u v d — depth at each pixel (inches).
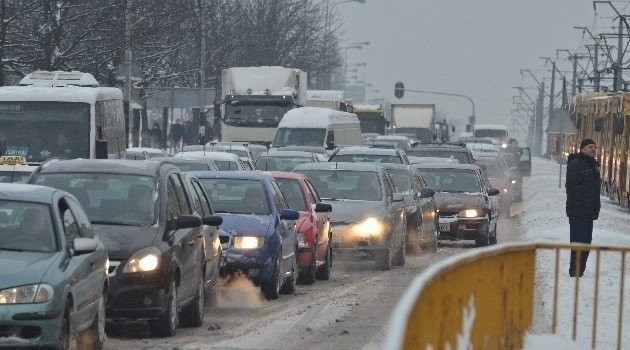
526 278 1184.8
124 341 1302.9
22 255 1131.3
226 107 4953.3
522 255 1162.0
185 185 1535.4
